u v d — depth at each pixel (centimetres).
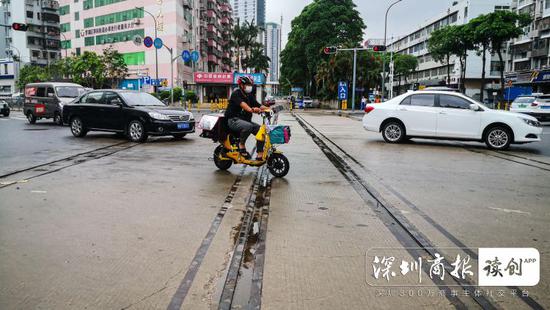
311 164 880
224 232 434
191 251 380
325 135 1518
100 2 6372
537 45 5328
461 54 5188
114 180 689
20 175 724
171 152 1039
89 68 5284
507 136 1149
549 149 1193
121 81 5756
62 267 343
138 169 795
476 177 758
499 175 780
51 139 1317
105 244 395
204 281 320
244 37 7900
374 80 4388
